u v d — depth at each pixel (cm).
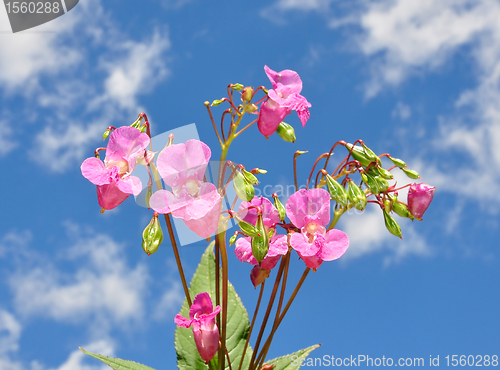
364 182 51
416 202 52
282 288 52
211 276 57
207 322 49
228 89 51
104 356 52
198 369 54
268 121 51
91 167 48
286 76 52
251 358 53
